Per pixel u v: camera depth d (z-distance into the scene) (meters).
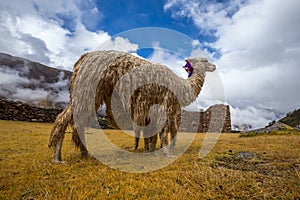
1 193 2.46
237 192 2.57
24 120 16.20
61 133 3.97
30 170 3.33
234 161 4.25
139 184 2.79
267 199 2.41
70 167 3.54
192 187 2.71
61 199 2.31
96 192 2.54
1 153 4.63
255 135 10.44
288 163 3.96
